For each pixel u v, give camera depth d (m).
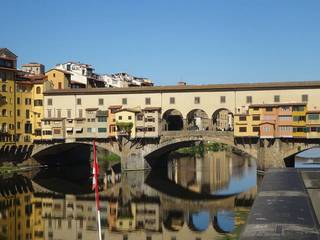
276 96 102.06
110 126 112.44
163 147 109.38
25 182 96.31
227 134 103.50
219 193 83.19
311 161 147.62
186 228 56.81
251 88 103.69
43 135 117.94
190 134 106.69
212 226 57.31
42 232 55.25
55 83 130.00
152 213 66.12
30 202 74.56
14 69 115.44
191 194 82.50
